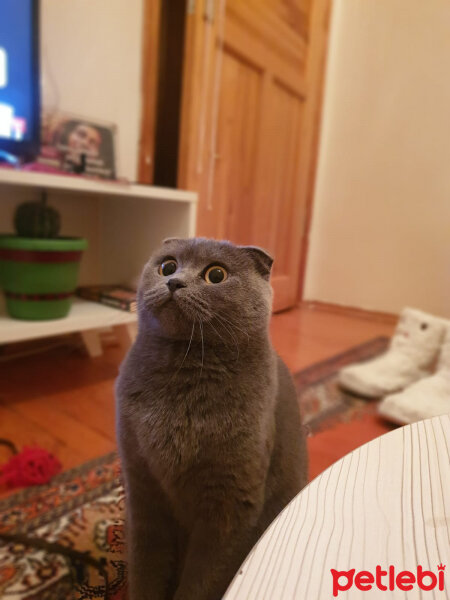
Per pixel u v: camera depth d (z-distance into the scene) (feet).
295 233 9.23
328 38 8.98
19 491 3.09
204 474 1.88
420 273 8.80
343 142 9.36
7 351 5.38
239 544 1.94
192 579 1.90
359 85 9.04
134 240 5.58
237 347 1.90
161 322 1.87
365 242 9.33
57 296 4.33
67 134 4.85
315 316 9.04
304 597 0.80
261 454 1.92
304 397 4.97
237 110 6.93
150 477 2.02
